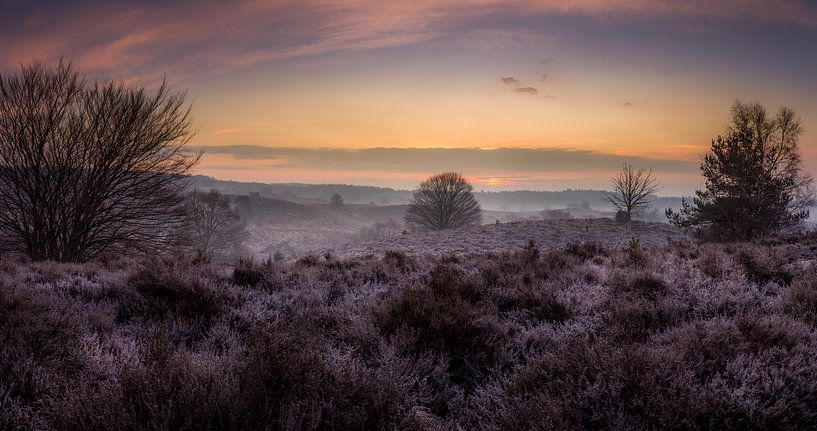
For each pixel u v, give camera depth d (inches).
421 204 2898.6
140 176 693.3
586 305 211.8
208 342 162.4
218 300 215.5
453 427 109.7
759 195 909.8
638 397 110.3
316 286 269.1
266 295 245.8
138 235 714.2
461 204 2856.8
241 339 171.0
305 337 138.3
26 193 616.7
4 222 599.5
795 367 125.5
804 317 180.1
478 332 167.5
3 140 591.5
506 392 122.4
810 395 114.1
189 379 107.3
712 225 957.2
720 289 228.7
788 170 932.6
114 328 178.1
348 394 109.1
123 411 90.3
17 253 630.5
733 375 123.4
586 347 135.0
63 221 630.5
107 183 660.1
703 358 132.4
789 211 913.5
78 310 195.0
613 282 249.6
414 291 203.9
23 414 105.9
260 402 101.8
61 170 623.8
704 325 156.9
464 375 147.9
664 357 126.6
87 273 329.7
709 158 985.5
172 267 279.9
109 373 123.7
